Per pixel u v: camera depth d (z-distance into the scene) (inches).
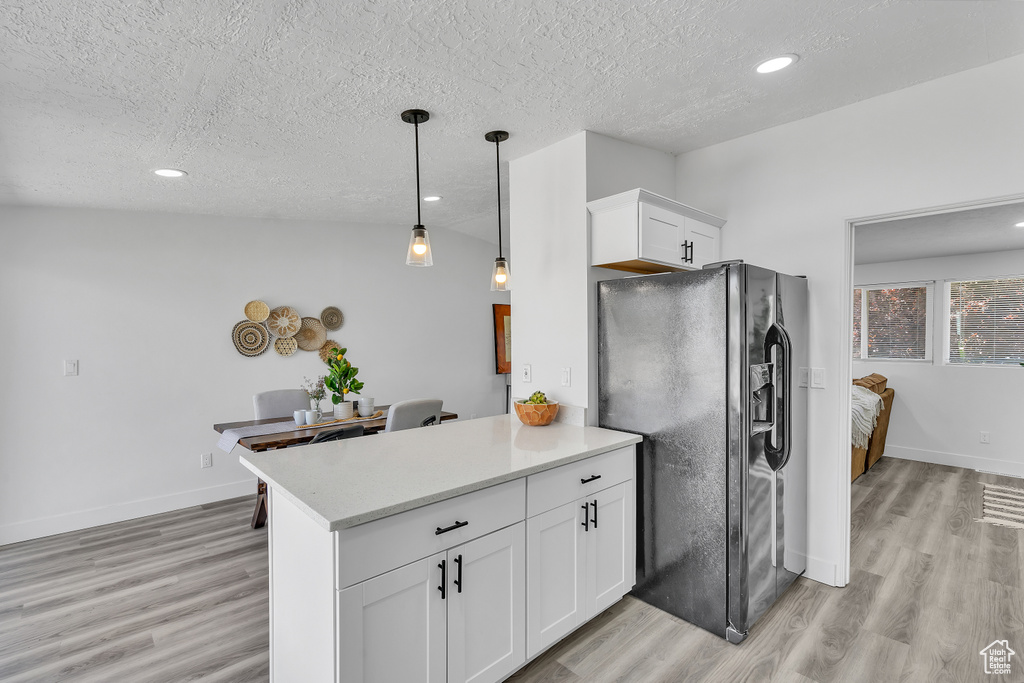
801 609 92.0
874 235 154.7
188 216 150.9
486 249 222.4
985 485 167.9
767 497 89.0
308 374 172.6
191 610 94.5
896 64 80.0
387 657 57.2
